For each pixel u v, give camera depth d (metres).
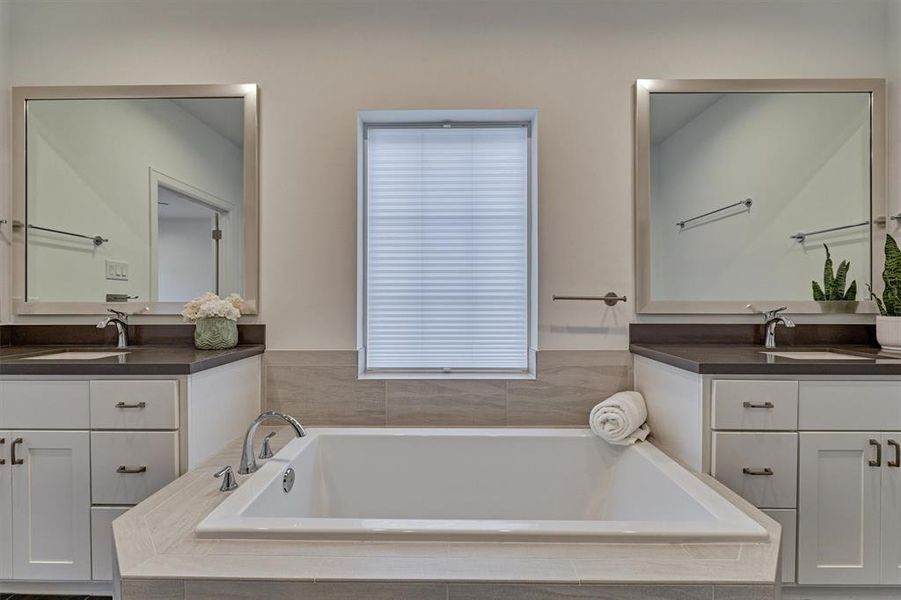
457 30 2.03
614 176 2.03
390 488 1.78
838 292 2.01
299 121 2.04
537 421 2.02
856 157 2.03
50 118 2.04
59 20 2.03
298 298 2.04
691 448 1.53
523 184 2.19
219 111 2.04
